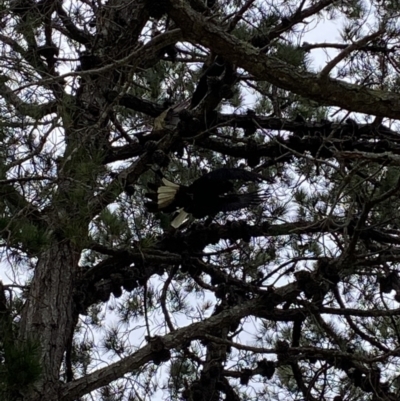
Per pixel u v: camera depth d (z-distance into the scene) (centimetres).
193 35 554
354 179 718
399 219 753
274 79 561
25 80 556
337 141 688
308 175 764
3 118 530
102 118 614
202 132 689
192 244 757
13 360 455
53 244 566
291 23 677
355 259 696
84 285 732
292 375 851
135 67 628
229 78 677
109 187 574
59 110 556
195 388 759
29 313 665
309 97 568
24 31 580
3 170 526
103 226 570
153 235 705
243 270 850
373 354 867
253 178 425
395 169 676
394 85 757
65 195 552
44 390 623
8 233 476
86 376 659
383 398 735
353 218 755
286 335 919
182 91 911
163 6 543
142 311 895
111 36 714
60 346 661
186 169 877
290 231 668
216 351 794
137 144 748
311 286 716
